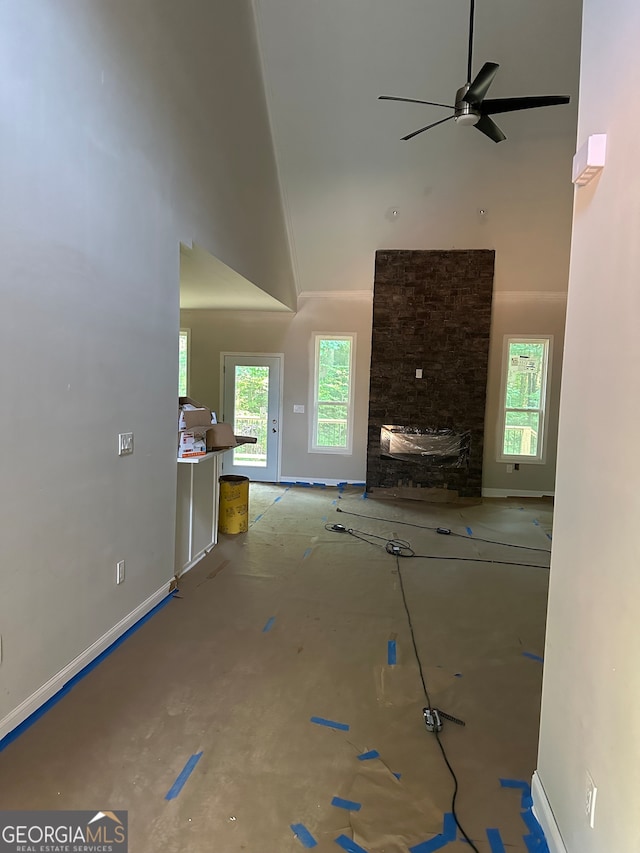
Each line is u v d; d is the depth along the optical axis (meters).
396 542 4.86
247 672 2.57
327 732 2.14
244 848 1.57
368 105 4.95
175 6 3.12
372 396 6.84
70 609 2.37
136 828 1.63
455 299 6.58
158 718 2.19
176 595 3.47
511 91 4.69
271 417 7.45
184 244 3.37
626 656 1.14
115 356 2.64
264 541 4.77
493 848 1.59
